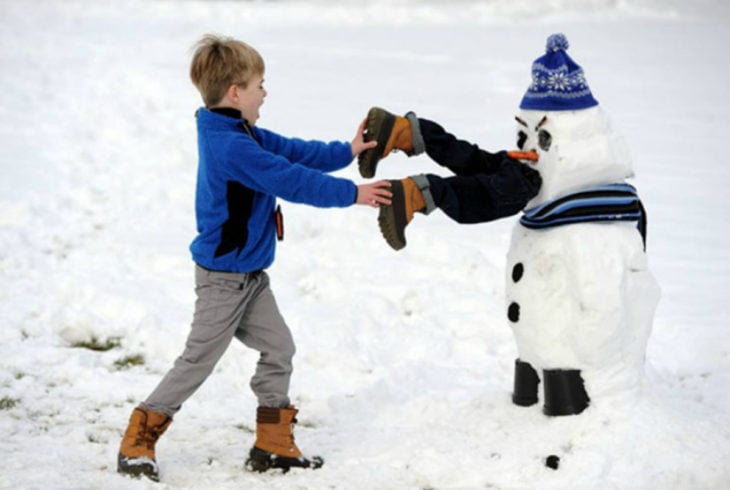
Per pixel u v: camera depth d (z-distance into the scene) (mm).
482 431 10812
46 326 14531
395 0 54125
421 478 10117
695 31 47688
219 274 10062
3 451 10664
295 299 15883
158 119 28500
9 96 30766
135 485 9758
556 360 10422
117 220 19875
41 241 18375
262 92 10258
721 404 11922
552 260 10430
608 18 51375
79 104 29938
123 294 15773
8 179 22047
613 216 10445
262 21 50031
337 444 11109
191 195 21609
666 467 9719
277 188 9734
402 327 14859
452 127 28203
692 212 20750
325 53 41594
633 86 34781
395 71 37500
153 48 41281
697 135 27734
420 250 17859
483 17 51656
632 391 10414
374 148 10594
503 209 10273
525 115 10531
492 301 15766
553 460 9883
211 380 12852
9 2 51688
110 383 12812
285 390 10523
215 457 10781
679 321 14797
